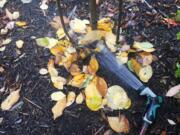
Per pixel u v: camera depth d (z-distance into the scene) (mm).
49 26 667
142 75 585
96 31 604
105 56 597
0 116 567
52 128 549
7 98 583
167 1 697
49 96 579
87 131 541
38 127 552
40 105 573
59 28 653
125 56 600
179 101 562
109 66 591
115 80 581
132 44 623
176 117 546
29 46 641
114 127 537
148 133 531
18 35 659
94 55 600
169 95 562
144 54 607
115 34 630
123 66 590
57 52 617
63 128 547
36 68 611
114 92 563
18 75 607
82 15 679
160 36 638
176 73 568
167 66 599
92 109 555
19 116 565
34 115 564
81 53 607
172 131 532
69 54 609
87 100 559
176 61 604
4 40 653
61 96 573
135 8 682
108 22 652
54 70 600
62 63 605
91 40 604
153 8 683
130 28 650
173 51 616
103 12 676
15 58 627
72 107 563
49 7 702
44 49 632
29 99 580
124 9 680
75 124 549
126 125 539
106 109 555
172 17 667
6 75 609
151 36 639
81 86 577
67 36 617
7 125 558
